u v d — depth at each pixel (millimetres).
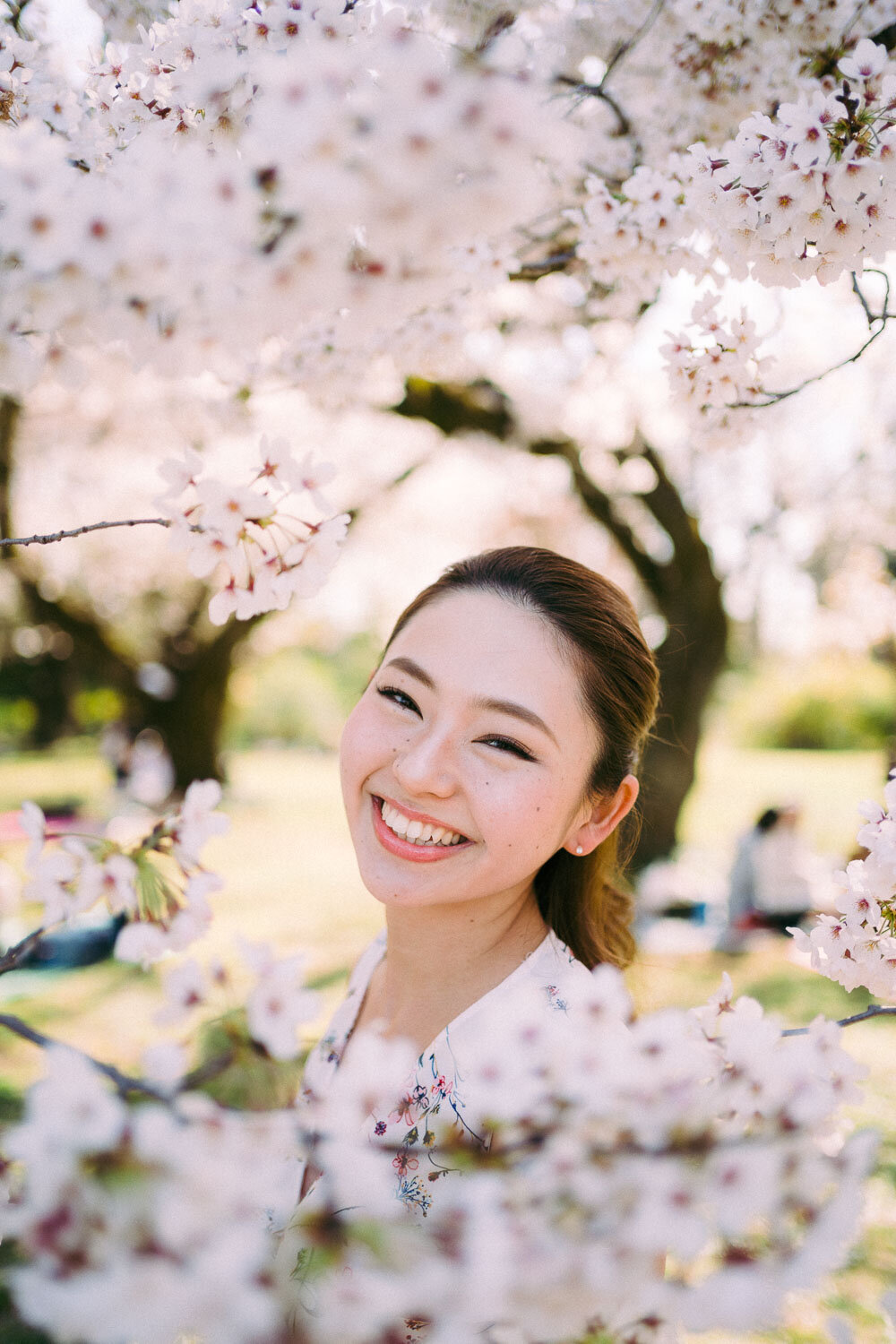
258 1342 585
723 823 15047
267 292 735
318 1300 673
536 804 1250
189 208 693
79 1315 550
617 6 2135
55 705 26172
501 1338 722
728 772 22500
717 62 2057
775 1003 5484
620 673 1366
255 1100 683
